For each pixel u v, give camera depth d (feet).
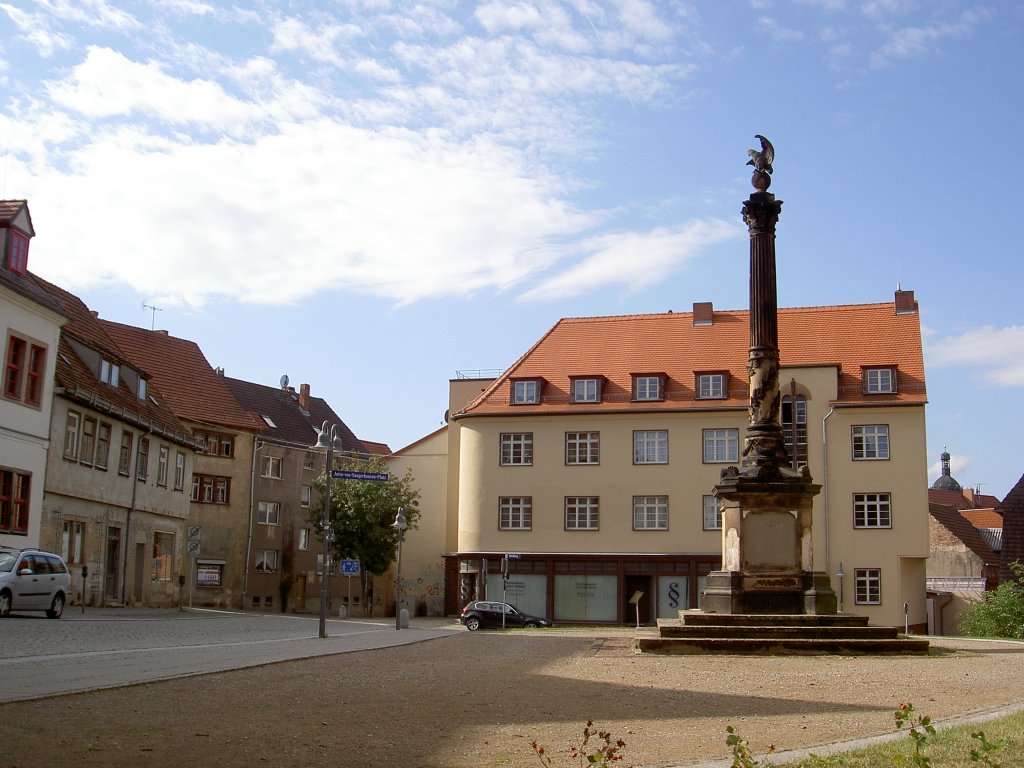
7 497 123.24
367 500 228.84
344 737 39.22
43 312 130.31
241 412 231.30
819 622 86.74
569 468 199.00
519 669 69.92
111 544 155.53
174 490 179.73
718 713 47.98
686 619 88.33
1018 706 49.62
